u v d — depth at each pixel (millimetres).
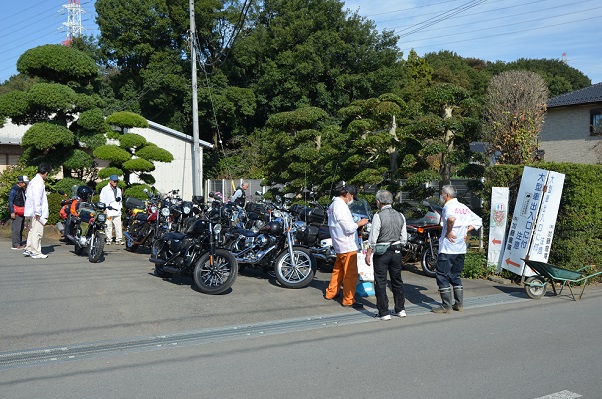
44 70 17844
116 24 34906
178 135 26266
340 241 8625
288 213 10102
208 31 36375
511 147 16031
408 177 14422
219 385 5250
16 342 6496
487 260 11281
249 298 8938
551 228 10234
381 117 14797
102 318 7551
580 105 25828
